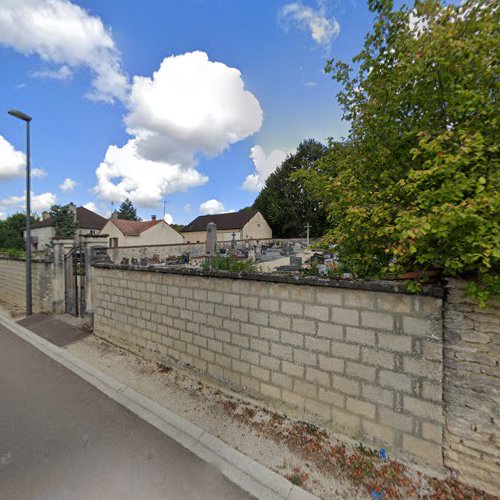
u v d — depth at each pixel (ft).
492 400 6.34
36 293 29.09
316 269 13.04
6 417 10.84
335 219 10.61
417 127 7.75
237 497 7.22
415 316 7.25
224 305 11.62
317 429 9.07
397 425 7.63
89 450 8.98
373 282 7.77
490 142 6.07
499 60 6.18
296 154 105.91
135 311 16.33
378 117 8.11
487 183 5.73
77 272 25.14
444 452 7.02
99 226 112.47
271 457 8.32
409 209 6.64
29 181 28.02
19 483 7.75
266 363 10.33
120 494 7.35
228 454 8.57
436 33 6.69
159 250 64.03
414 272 7.23
